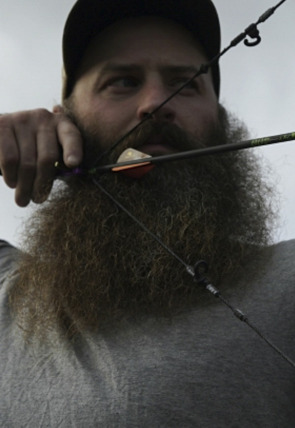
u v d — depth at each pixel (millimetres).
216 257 2285
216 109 2777
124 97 2611
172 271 2256
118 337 2141
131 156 2385
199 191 2449
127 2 2734
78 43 2764
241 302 2133
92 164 2537
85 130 2633
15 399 2143
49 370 2160
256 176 2709
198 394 1968
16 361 2240
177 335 2092
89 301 2246
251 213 2551
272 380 1993
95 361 2113
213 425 1935
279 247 2322
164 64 2654
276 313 2088
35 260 2439
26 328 2311
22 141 2479
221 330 2076
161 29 2734
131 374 2027
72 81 2824
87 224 2420
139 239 2350
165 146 2512
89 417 1999
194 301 2176
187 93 2658
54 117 2551
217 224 2404
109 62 2662
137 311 2199
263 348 2033
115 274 2307
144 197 2416
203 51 2836
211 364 2010
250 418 1946
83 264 2352
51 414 2061
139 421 1950
